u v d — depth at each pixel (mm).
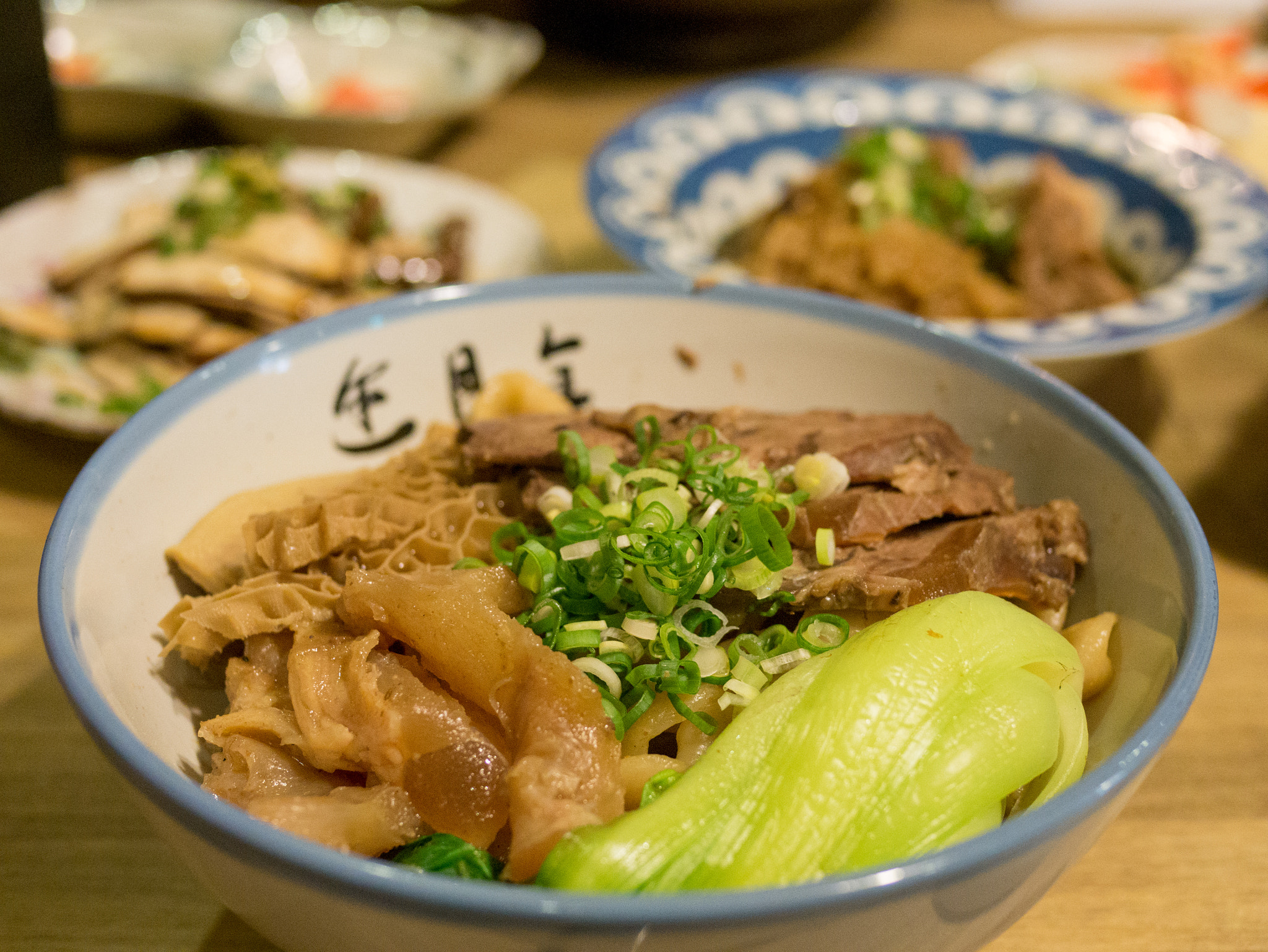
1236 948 297
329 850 236
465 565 301
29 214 516
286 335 328
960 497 315
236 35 692
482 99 627
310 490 325
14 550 385
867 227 492
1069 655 282
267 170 523
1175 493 297
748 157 550
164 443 307
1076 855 254
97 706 252
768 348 352
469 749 269
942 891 236
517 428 331
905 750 260
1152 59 714
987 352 332
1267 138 623
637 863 249
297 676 280
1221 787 326
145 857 310
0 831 313
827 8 737
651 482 309
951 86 595
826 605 296
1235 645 361
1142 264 502
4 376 433
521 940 231
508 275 498
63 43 659
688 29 721
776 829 254
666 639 284
